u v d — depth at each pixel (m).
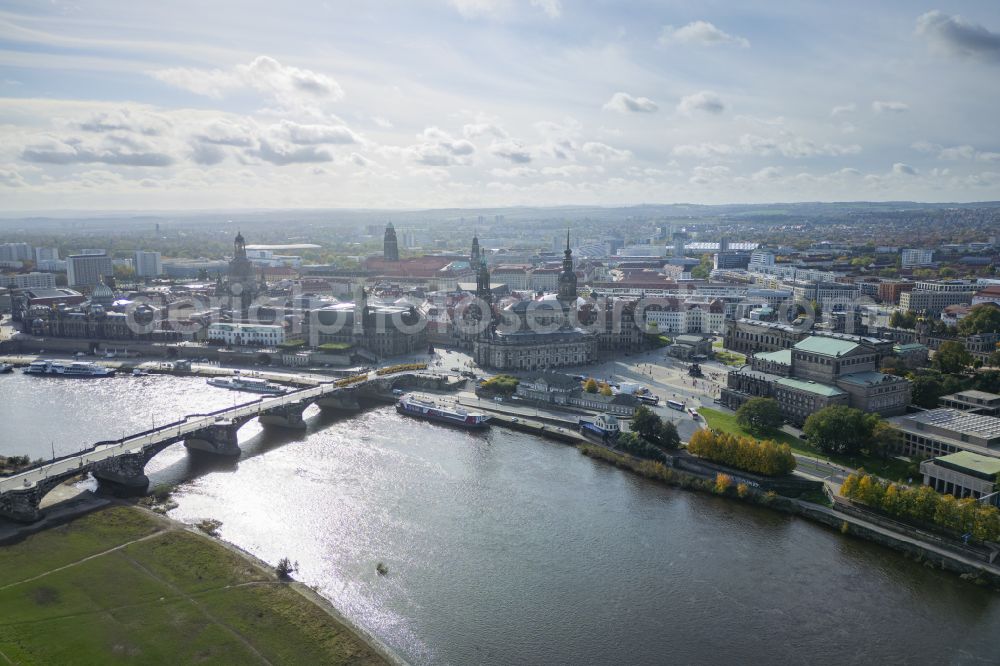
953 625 197.00
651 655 184.88
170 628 189.25
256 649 182.00
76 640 183.25
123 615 194.38
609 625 196.88
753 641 190.50
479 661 181.62
